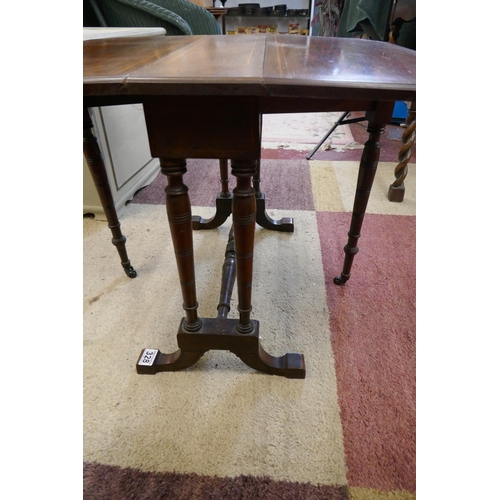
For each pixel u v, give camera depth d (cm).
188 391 68
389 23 173
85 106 66
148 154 150
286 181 156
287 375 71
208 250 110
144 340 79
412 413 64
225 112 42
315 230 120
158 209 133
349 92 38
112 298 91
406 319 85
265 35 84
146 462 57
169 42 72
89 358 75
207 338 66
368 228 121
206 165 175
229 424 63
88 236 117
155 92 38
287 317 85
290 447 59
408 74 43
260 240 115
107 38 82
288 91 38
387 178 156
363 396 67
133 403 66
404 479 55
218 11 280
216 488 54
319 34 337
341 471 56
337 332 81
